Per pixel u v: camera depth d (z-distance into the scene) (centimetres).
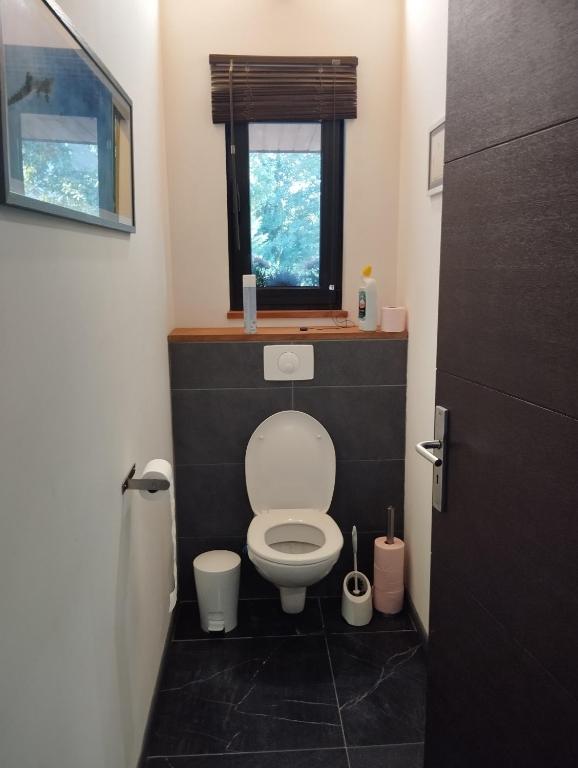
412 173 237
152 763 174
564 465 88
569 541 87
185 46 246
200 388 251
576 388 85
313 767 172
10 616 81
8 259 83
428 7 210
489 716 115
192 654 225
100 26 140
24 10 86
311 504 255
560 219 87
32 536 90
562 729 91
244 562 264
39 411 94
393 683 208
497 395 108
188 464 257
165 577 218
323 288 270
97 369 129
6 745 78
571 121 83
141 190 189
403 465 262
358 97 253
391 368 254
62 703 102
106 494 134
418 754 177
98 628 126
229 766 173
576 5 81
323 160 261
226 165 255
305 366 251
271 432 253
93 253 127
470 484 120
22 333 87
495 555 111
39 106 93
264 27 246
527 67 94
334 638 235
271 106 249
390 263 266
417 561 239
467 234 117
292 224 266
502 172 103
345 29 249
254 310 248
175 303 264
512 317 102
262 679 211
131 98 176
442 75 196
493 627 113
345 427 258
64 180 106
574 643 87
